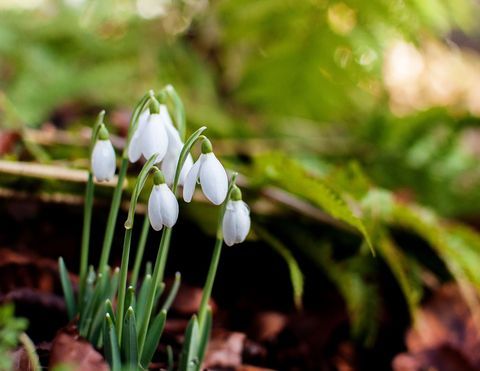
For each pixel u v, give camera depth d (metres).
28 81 0.87
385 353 0.64
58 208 0.62
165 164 0.45
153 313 0.52
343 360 0.63
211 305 0.58
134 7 1.06
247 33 1.01
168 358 0.50
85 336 0.48
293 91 1.02
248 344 0.58
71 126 0.77
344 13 0.98
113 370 0.45
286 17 0.97
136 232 0.63
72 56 0.99
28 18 1.01
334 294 0.65
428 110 0.89
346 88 1.01
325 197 0.57
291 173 0.62
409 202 0.86
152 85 0.97
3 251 0.56
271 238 0.61
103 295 0.48
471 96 1.45
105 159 0.45
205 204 0.62
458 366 0.62
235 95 1.09
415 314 0.61
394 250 0.64
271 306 0.64
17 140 0.64
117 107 0.93
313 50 0.99
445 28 0.98
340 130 1.02
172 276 0.61
